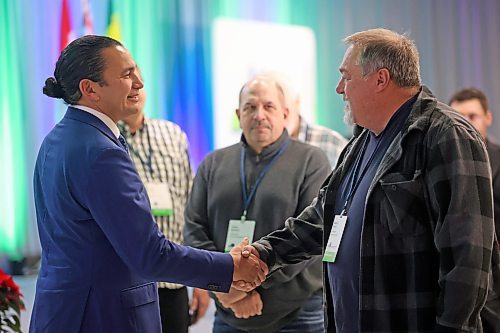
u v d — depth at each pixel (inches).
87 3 270.4
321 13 322.3
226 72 300.0
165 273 73.9
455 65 354.3
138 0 287.1
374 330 69.7
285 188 100.7
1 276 93.7
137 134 117.8
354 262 73.6
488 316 71.2
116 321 72.7
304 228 88.7
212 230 104.6
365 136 81.0
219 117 298.2
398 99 73.5
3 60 266.1
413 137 69.7
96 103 75.5
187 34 295.1
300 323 101.0
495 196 117.2
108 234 71.4
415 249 68.4
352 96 74.5
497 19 364.2
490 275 69.0
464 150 66.4
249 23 305.6
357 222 74.1
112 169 71.4
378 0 335.9
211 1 299.9
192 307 126.1
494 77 362.6
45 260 75.9
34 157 268.2
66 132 74.5
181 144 122.6
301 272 99.0
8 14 266.4
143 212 72.2
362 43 73.8
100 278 72.6
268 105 104.3
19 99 267.4
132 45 286.0
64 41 268.5
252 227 100.5
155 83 289.7
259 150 104.8
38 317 74.1
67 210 72.9
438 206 66.4
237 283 84.7
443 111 69.9
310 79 316.8
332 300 78.7
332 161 126.9
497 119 362.6
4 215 263.7
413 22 344.5
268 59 308.5
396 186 68.9
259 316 99.1
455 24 354.9
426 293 68.0
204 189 107.1
